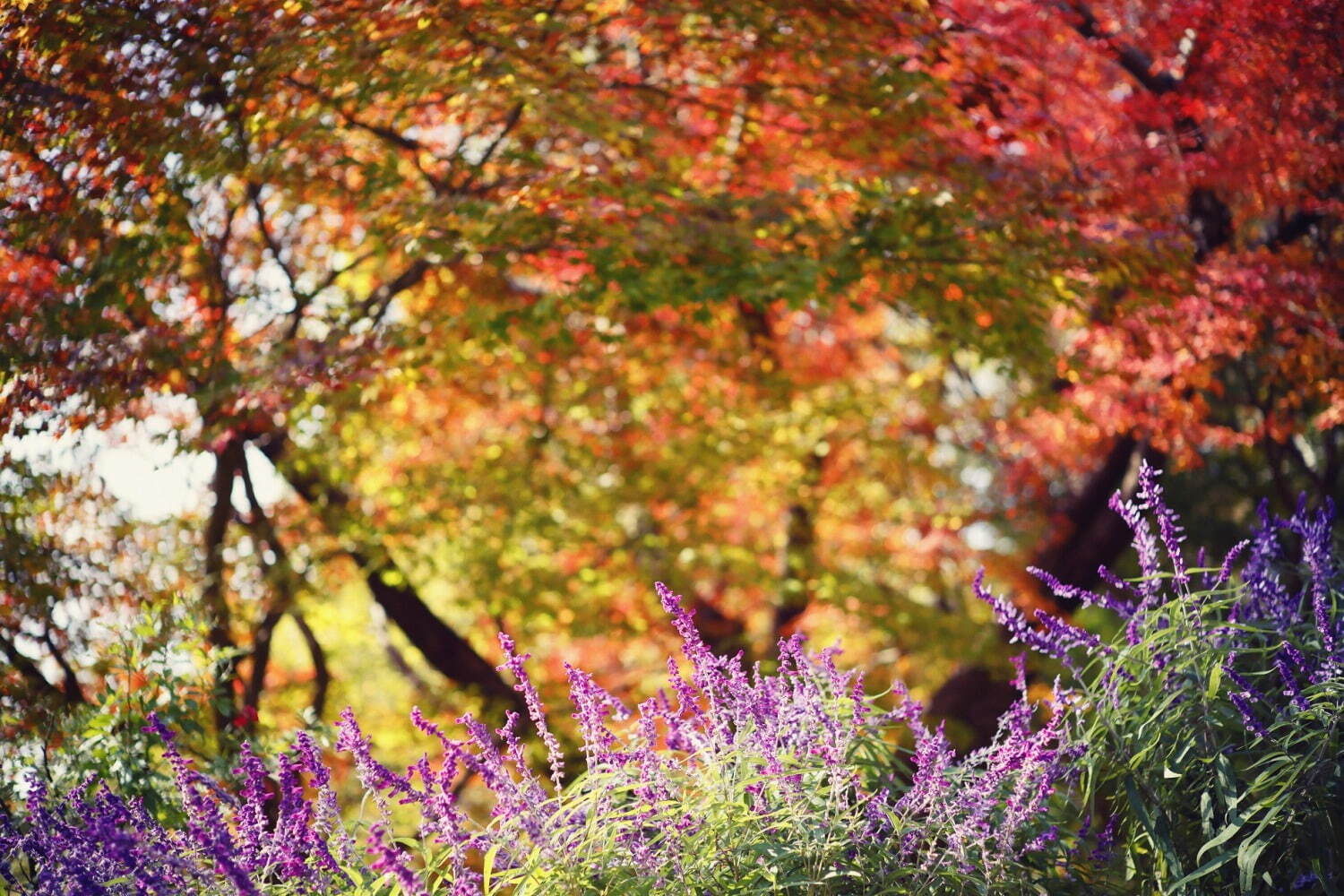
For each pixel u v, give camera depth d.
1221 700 3.33
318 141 6.22
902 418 11.77
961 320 7.10
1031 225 6.27
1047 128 6.38
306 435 8.43
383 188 6.27
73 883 3.03
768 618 11.98
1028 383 9.26
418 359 7.00
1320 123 5.74
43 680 5.43
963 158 6.39
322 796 3.17
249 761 3.28
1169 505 11.30
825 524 12.05
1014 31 6.11
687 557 10.15
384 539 9.04
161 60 5.60
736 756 3.12
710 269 6.41
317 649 8.91
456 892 2.86
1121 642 3.50
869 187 6.66
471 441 10.14
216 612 6.83
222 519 7.32
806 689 3.30
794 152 7.45
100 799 3.34
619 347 9.26
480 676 9.77
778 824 3.01
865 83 6.48
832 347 11.45
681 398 10.21
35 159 5.58
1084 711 3.45
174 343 6.12
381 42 5.78
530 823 2.95
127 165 5.67
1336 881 3.14
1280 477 7.30
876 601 10.03
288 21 5.71
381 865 2.66
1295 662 3.36
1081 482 11.61
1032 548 11.48
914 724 3.51
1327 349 6.21
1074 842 3.31
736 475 11.05
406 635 9.72
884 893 3.03
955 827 3.04
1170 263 6.12
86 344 5.85
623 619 10.35
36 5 5.26
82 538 5.97
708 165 7.65
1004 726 3.39
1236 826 3.06
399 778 3.01
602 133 6.16
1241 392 9.68
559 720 9.05
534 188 6.40
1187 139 6.26
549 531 9.61
